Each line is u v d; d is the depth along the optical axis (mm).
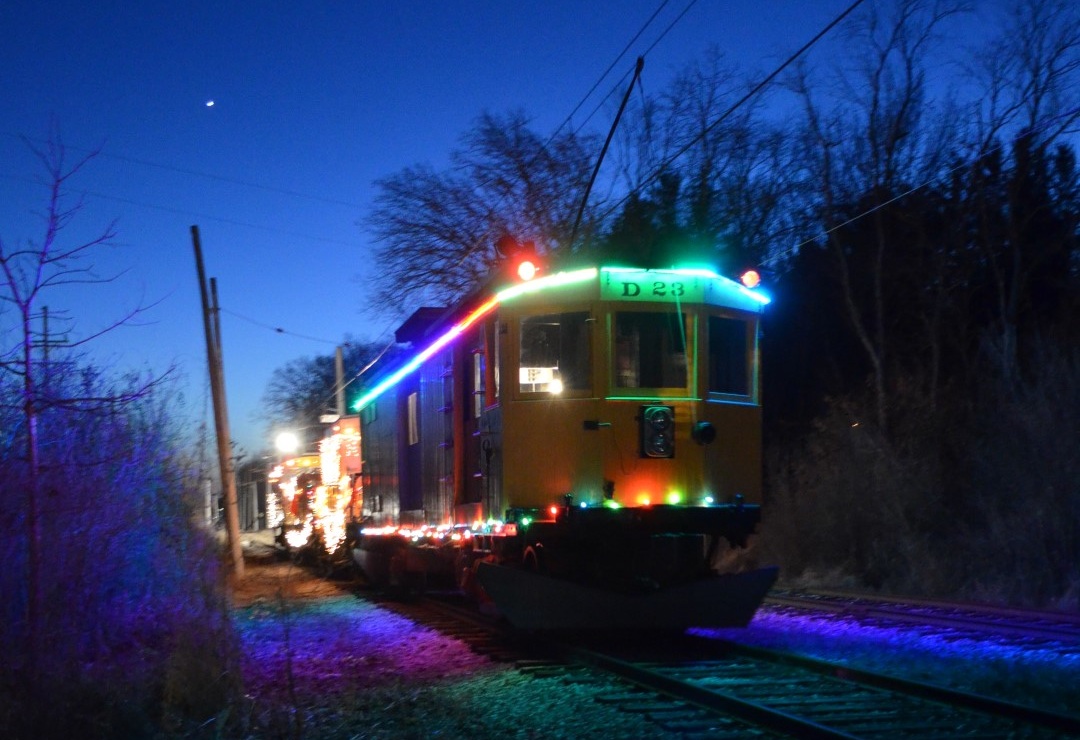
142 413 10133
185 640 8648
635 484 10625
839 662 9922
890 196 23594
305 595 17828
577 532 10359
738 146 28047
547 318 10930
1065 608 14719
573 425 10688
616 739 7125
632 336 10852
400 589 17000
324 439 25094
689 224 27484
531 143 31094
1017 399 18594
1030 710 7156
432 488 14492
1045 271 23812
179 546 10367
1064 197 23625
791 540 21188
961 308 23375
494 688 8961
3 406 7902
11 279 7660
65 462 8641
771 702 8031
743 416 11141
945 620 12469
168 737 7410
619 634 11984
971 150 22953
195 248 22594
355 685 9273
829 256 25203
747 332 11336
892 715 7547
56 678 7535
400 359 17141
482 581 10734
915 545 18516
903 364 24250
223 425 21500
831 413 22625
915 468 20016
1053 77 21562
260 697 8797
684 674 9305
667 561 11016
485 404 11602
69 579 8711
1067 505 16516
